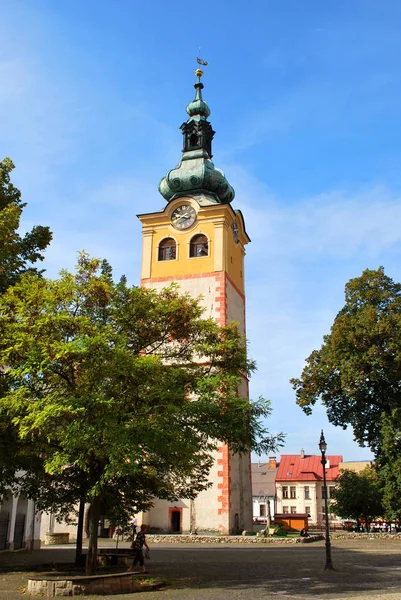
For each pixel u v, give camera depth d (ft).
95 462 63.57
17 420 57.41
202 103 174.19
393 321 137.69
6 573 72.38
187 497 81.51
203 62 180.04
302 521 169.68
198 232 151.23
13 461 69.62
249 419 67.10
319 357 152.66
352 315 145.38
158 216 155.74
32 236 87.61
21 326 59.31
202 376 70.08
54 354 56.70
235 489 132.57
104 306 66.85
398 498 130.52
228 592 55.93
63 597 53.21
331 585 60.75
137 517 131.44
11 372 58.95
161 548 110.93
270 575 69.56
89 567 61.98
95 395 56.24
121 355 57.31
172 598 52.11
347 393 137.69
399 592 54.90
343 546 115.14
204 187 161.17
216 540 121.60
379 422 137.28
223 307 142.92
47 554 104.58
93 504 64.13
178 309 69.92
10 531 107.65
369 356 135.33
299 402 151.23
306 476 302.45
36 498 77.82
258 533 136.46
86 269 67.77
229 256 153.69
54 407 53.83
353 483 168.76
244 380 150.30
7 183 86.69
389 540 133.69
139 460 62.18
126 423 58.44
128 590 56.65
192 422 64.64
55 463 56.75
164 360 76.13
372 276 146.82
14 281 78.64
